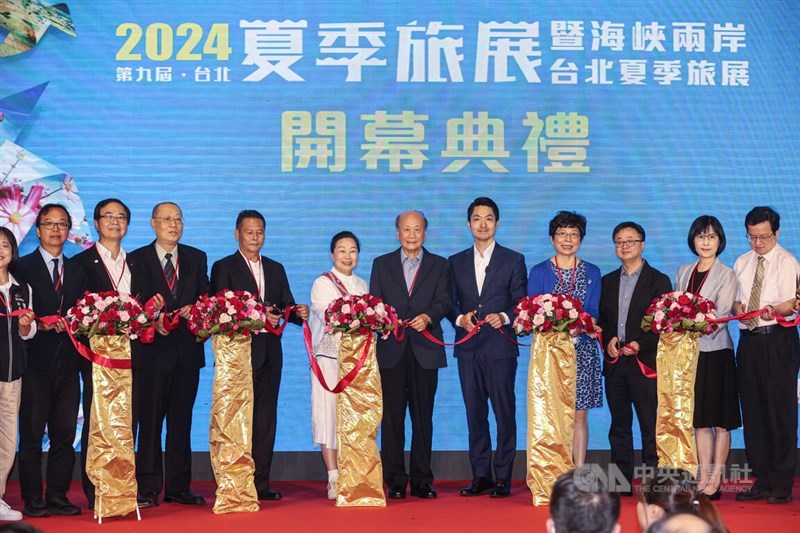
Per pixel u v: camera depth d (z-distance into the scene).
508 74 6.05
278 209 6.01
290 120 6.02
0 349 4.45
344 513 4.61
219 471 4.68
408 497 5.09
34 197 5.92
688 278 5.19
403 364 5.11
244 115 6.02
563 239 5.16
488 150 6.04
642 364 4.96
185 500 4.96
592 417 5.97
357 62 6.04
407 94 6.04
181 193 6.00
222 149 6.01
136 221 5.96
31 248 5.91
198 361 5.02
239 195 6.00
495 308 5.18
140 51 6.00
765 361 4.96
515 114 6.05
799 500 4.97
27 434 4.59
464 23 6.06
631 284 5.18
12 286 4.52
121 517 4.53
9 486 5.57
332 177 6.02
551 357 4.81
